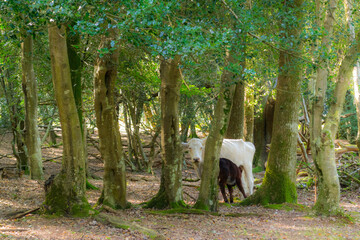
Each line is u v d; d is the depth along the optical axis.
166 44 5.17
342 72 8.73
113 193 8.42
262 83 12.66
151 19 4.95
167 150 9.07
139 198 11.17
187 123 18.16
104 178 8.49
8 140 23.17
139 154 21.00
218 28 6.65
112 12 5.47
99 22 5.08
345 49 10.41
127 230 6.77
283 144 10.17
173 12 6.06
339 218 8.56
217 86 9.41
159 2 5.12
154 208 9.06
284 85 10.13
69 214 7.38
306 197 11.97
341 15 12.75
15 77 13.79
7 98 13.93
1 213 7.62
